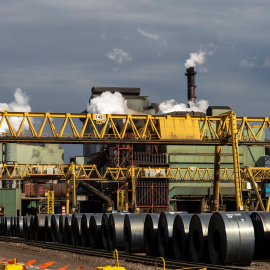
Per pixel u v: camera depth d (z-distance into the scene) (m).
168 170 175.75
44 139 108.25
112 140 111.88
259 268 37.53
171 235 44.47
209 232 39.81
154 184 199.12
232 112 113.88
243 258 38.25
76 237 59.75
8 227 88.81
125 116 114.94
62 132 109.69
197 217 41.09
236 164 111.19
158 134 115.69
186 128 117.50
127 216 50.31
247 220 38.88
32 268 37.78
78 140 109.88
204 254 40.38
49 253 51.94
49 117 109.56
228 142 117.12
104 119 113.00
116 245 51.28
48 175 170.25
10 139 106.19
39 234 71.19
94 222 55.72
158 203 198.25
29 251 56.06
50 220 69.31
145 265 40.47
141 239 49.28
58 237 66.06
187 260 42.56
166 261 40.69
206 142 116.19
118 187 196.50
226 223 38.22
